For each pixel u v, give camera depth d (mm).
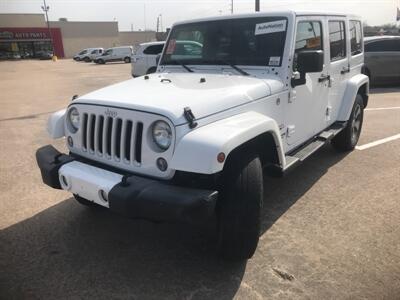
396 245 3576
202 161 2705
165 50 4840
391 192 4738
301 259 3393
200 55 4512
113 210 2891
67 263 3404
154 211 2754
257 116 3328
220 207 3096
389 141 6887
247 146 3139
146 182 2914
